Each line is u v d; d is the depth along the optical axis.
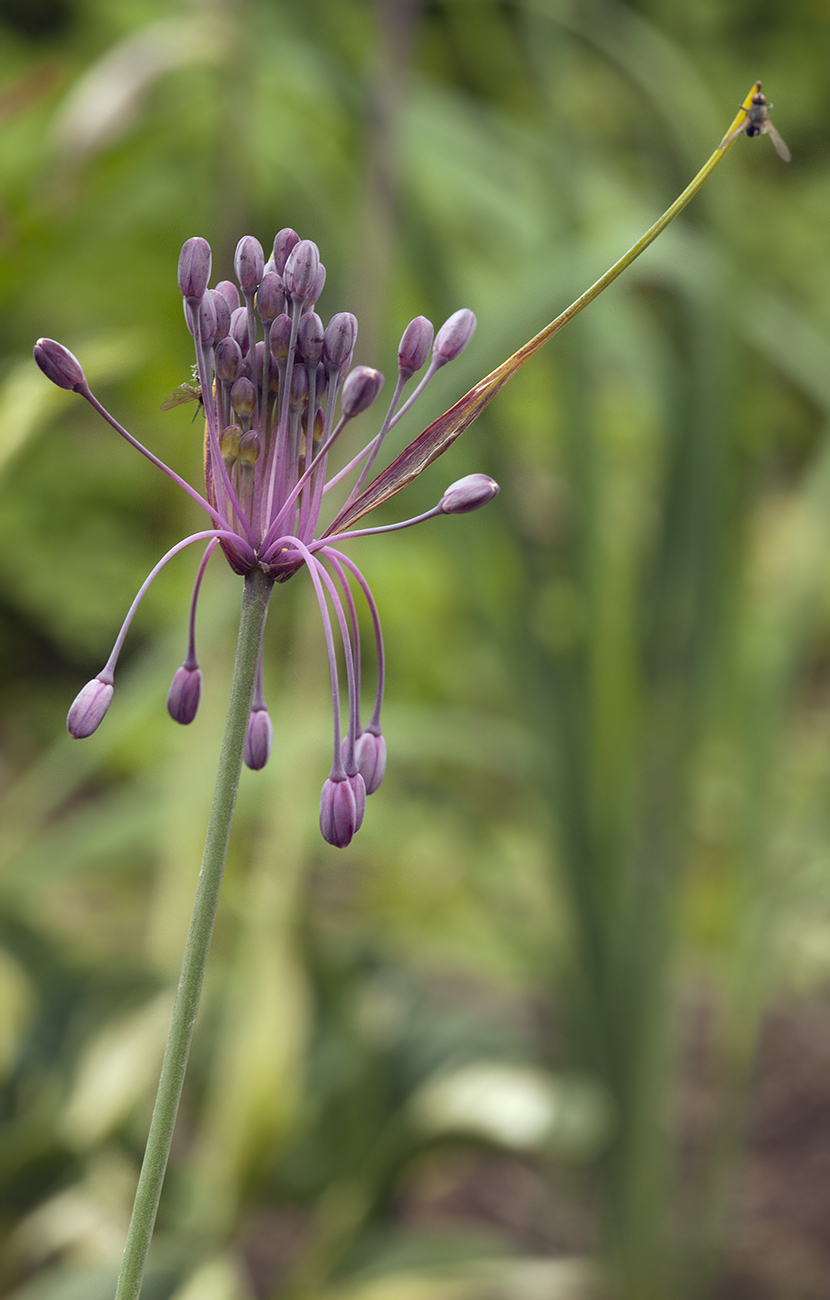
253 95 1.15
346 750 0.49
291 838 1.10
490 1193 1.28
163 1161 0.48
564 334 1.03
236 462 0.49
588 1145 0.90
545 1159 1.13
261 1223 1.20
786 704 1.09
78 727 0.49
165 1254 0.88
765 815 1.09
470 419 0.49
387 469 0.49
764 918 1.10
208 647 0.97
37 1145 0.87
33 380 0.78
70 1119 0.90
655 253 0.99
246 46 1.08
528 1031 1.33
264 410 0.49
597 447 1.08
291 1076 0.96
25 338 1.07
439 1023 1.06
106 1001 1.04
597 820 1.04
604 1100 1.04
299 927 1.07
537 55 1.12
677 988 1.08
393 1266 0.97
